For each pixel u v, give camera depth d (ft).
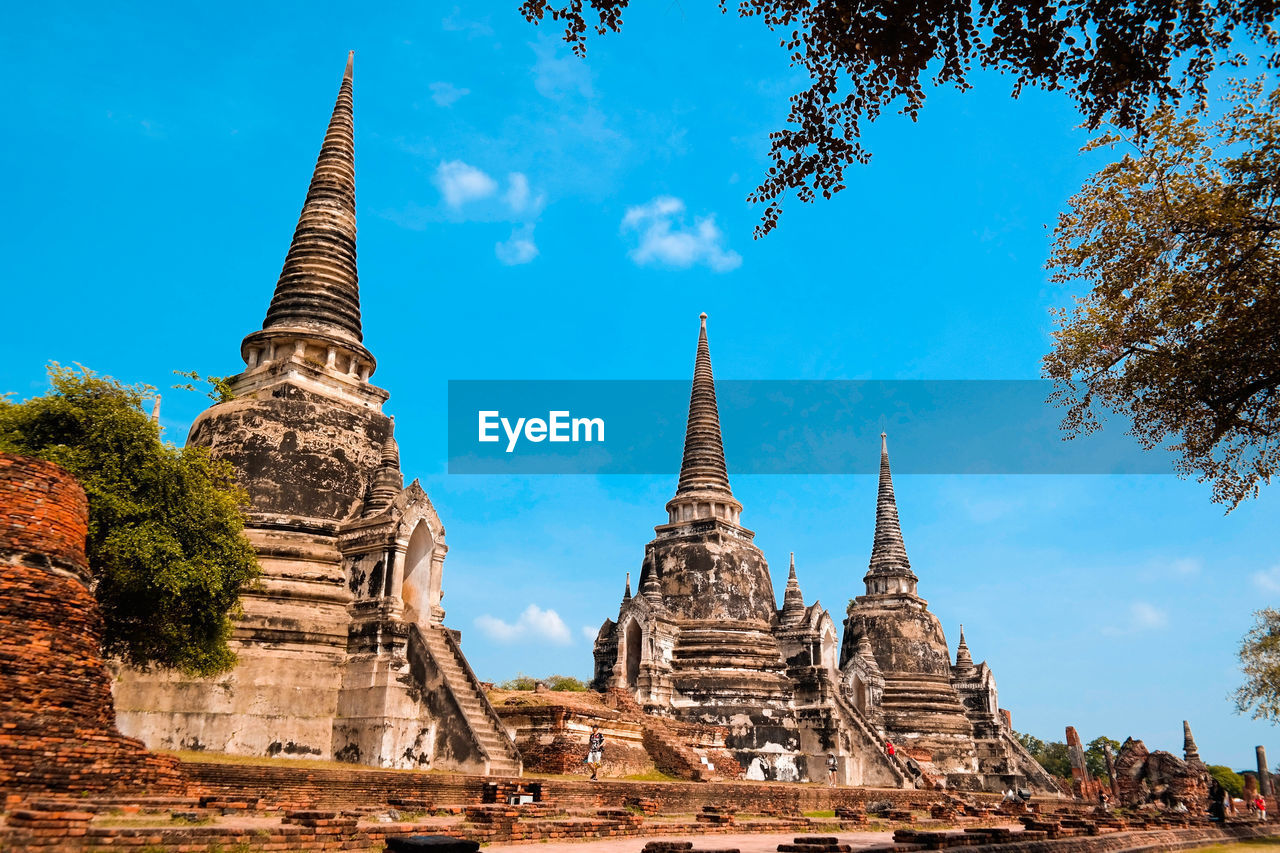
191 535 74.49
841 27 48.16
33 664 48.32
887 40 47.39
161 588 70.18
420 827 53.78
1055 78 46.85
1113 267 62.13
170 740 86.79
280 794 64.54
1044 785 214.90
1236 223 56.08
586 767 110.11
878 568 210.59
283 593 97.81
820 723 145.89
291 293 122.42
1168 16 44.09
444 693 93.97
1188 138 57.62
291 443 108.99
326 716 93.61
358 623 97.55
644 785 94.43
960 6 45.88
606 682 155.74
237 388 120.06
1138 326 62.39
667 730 131.23
